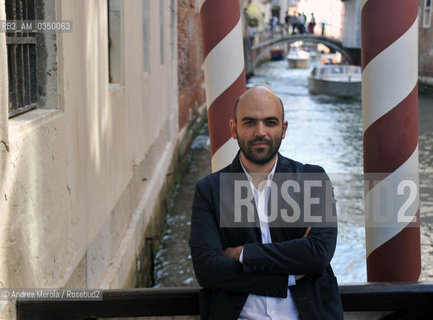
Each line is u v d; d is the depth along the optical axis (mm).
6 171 2648
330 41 41688
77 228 4074
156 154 9734
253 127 2258
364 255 7828
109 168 5406
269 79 37312
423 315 2646
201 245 2266
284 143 15320
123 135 6305
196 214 2309
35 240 3086
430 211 9422
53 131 3443
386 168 3492
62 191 3652
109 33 6250
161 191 9594
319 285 2314
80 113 4176
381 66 3445
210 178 2338
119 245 6059
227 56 4031
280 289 2250
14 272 2754
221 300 2311
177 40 13547
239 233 2273
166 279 7797
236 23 4039
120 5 6238
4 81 2584
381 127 3477
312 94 28016
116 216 5930
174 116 12625
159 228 9039
